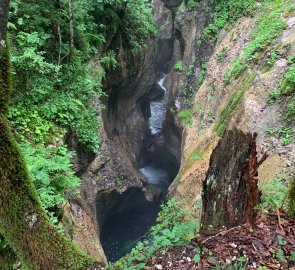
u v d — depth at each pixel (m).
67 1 9.50
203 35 16.08
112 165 14.13
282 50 10.71
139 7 15.55
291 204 4.43
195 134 13.17
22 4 8.85
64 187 6.75
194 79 16.03
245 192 4.11
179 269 3.50
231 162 4.15
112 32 13.45
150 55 18.58
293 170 7.39
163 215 7.00
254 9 13.86
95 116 10.00
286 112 9.18
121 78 15.37
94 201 11.47
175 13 20.73
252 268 3.49
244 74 11.67
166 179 19.75
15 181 2.80
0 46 2.73
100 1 11.96
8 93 2.88
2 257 3.26
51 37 9.45
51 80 8.52
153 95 22.72
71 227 7.68
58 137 7.74
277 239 3.87
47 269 2.79
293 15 11.64
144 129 20.81
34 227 2.83
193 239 3.89
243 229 4.01
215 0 16.20
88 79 9.75
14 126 7.29
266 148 8.93
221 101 12.34
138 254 3.93
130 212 16.75
